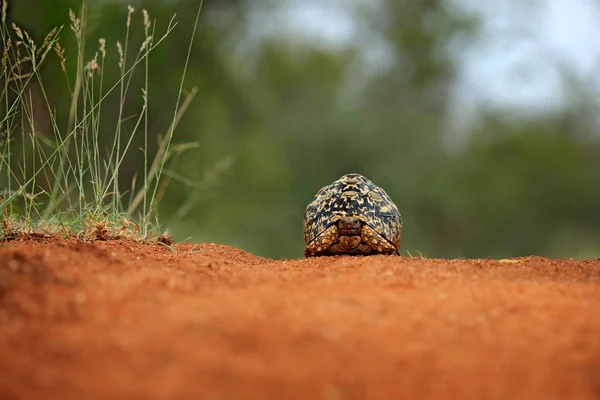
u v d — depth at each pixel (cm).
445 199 4356
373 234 1014
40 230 938
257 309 555
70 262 686
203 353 463
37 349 461
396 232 1069
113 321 517
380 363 461
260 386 424
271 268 838
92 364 443
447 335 518
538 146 4719
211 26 3538
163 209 2973
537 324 552
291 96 4544
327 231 1023
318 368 450
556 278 745
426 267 790
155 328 502
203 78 3441
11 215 954
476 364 469
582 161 4906
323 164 4350
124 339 480
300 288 648
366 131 4497
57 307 543
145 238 1022
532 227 4603
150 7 3156
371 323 532
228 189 3553
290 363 455
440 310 579
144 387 416
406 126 4688
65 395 404
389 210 1072
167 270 715
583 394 438
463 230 4459
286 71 4334
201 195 3038
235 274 742
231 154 3341
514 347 500
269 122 4128
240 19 3844
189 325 507
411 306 585
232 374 437
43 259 681
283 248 3769
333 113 4556
